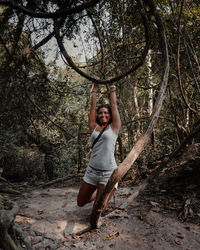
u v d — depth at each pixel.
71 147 5.82
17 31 4.24
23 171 6.10
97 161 2.59
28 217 3.05
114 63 4.45
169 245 2.26
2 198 2.24
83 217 3.06
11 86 4.89
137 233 2.51
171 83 4.73
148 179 4.22
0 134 5.20
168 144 5.61
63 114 6.03
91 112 2.87
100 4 3.88
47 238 2.45
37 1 3.68
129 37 4.30
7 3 2.79
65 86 5.55
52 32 4.12
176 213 2.96
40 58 4.95
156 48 4.45
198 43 4.42
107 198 2.40
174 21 4.05
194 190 3.38
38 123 6.29
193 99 4.88
